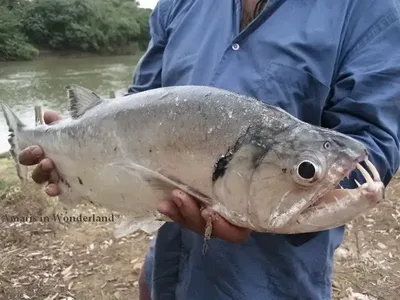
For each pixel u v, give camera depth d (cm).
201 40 57
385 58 50
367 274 123
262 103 47
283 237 53
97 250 137
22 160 64
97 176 54
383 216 148
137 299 118
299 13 53
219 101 47
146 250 137
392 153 49
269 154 43
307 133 43
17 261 132
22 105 480
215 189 46
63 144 59
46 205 153
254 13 55
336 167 41
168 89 50
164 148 48
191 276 57
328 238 55
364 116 49
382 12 51
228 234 46
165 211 48
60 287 123
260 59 53
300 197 42
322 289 56
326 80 51
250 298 54
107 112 54
